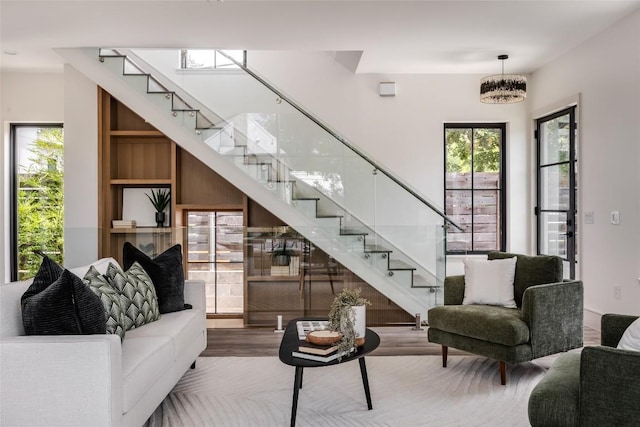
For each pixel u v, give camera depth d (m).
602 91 4.96
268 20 4.62
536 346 3.41
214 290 5.73
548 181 6.34
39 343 2.15
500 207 6.89
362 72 6.64
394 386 3.48
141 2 4.20
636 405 1.91
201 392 3.38
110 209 6.29
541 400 2.18
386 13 4.46
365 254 5.52
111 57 5.67
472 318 3.58
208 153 5.69
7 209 6.84
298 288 5.59
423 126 6.71
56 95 6.73
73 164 6.14
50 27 4.84
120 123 6.59
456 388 3.43
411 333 5.05
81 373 2.14
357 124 6.71
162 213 6.51
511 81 5.61
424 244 5.44
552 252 6.23
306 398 3.26
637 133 4.42
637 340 2.23
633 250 4.47
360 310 3.04
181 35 5.06
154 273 3.71
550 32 4.99
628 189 4.54
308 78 6.74
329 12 4.45
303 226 5.57
